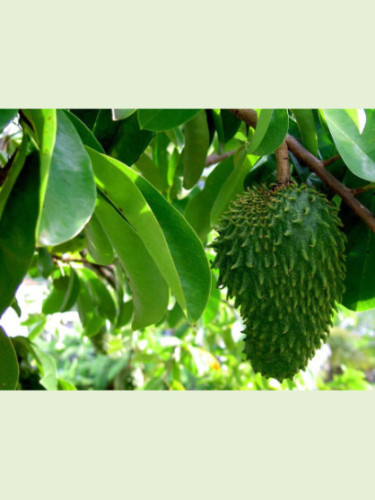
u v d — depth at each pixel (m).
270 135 1.73
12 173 1.32
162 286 1.81
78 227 1.19
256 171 2.09
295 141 1.95
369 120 1.81
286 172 1.90
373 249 2.05
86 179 1.27
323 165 1.91
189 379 5.77
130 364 5.12
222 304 4.40
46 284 4.17
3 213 1.32
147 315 1.88
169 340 4.04
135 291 1.85
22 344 2.74
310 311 1.81
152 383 4.17
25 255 1.30
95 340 4.25
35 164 1.34
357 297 2.10
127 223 1.64
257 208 1.87
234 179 2.14
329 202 1.89
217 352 4.69
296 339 1.81
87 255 3.25
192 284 1.65
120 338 4.95
